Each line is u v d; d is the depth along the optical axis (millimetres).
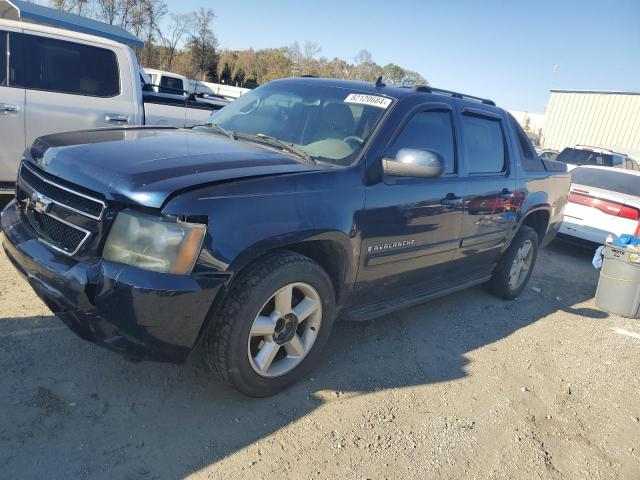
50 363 3125
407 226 3662
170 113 6820
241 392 2990
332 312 3330
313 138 3611
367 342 4098
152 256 2482
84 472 2385
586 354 4570
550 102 33656
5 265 4426
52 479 2318
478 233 4539
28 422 2625
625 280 5637
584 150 15383
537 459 3045
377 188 3393
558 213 6004
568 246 9375
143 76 9023
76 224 2643
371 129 3547
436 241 4027
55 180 2826
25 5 9609
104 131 3482
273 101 4109
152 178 2564
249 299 2773
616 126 31172
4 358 3104
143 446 2602
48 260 2684
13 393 2812
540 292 6230
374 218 3379
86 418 2727
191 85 36281
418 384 3621
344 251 3258
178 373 3232
